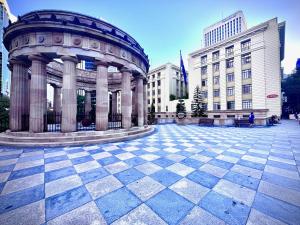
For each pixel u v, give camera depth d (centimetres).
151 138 1087
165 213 283
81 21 1015
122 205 308
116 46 1112
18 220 265
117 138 959
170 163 554
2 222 260
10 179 425
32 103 920
